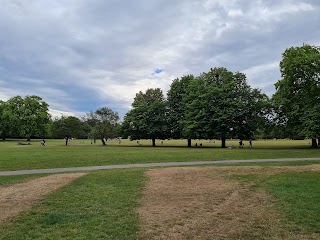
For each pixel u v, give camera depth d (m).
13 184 14.45
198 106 54.44
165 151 36.53
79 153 33.22
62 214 9.06
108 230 7.67
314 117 38.38
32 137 126.06
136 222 8.32
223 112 50.59
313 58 40.91
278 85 44.75
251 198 11.08
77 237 7.19
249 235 7.32
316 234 7.34
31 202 10.67
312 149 38.50
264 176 15.80
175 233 7.47
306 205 9.81
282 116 46.69
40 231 7.64
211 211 9.44
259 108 50.97
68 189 12.86
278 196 11.13
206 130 52.03
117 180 15.11
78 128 91.69
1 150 39.81
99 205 10.20
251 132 52.22
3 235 7.36
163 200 10.91
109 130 76.38
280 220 8.41
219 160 25.38
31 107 104.19
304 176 15.55
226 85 52.25
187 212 9.34
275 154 30.22
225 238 7.14
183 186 13.47
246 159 26.06
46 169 20.16
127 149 43.38
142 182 14.51
